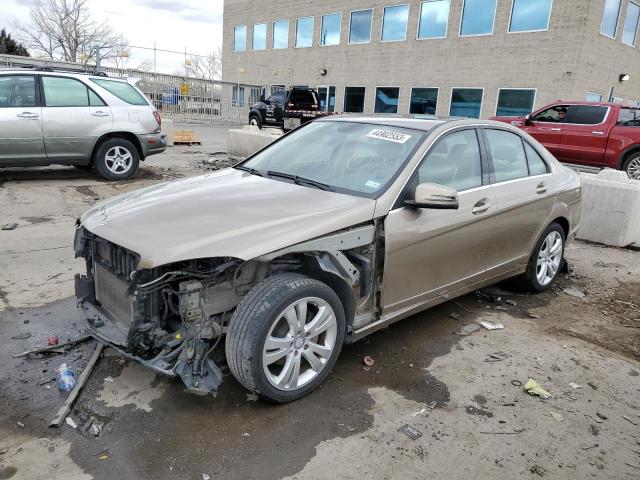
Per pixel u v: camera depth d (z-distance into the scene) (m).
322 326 3.04
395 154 3.67
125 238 2.88
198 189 3.59
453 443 2.76
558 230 5.04
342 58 26.59
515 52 20.00
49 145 8.52
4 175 9.47
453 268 3.89
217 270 2.74
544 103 19.47
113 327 3.14
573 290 5.21
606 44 19.55
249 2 31.53
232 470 2.49
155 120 9.62
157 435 2.71
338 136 4.14
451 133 3.91
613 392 3.36
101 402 2.96
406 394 3.19
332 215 3.07
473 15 21.06
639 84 22.64
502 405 3.13
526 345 3.94
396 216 3.33
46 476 2.40
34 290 4.49
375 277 3.37
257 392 2.87
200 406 2.96
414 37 23.20
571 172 5.34
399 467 2.56
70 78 8.69
